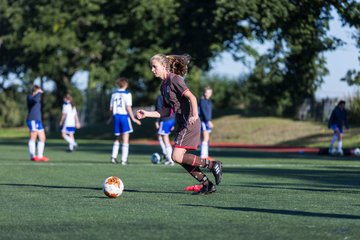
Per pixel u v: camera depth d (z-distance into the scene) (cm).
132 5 7044
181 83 1476
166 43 6894
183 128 1517
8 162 2984
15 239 942
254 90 7262
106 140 7306
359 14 5847
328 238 948
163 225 1068
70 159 3291
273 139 6162
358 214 1216
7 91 10481
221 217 1162
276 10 5859
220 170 1541
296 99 7119
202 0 6384
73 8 7781
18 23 8631
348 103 6312
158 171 2439
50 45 7750
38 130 3120
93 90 9644
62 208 1294
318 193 1634
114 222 1103
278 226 1057
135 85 8600
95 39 7481
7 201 1418
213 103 8994
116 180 1486
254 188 1758
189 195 1552
